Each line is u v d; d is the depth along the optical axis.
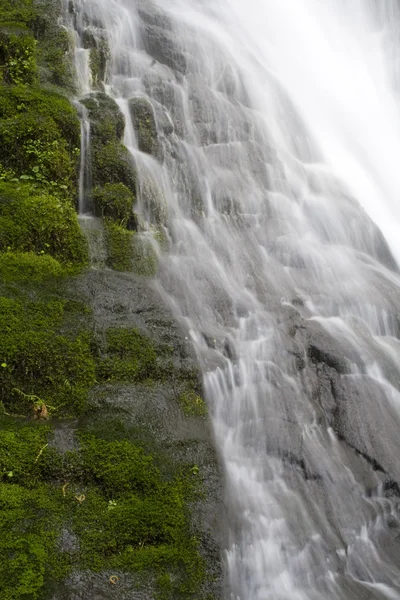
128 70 10.95
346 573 5.28
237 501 5.34
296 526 5.34
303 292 8.12
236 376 6.43
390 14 17.84
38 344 5.77
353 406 6.59
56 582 4.36
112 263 7.29
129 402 5.71
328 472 5.90
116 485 4.99
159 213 8.44
